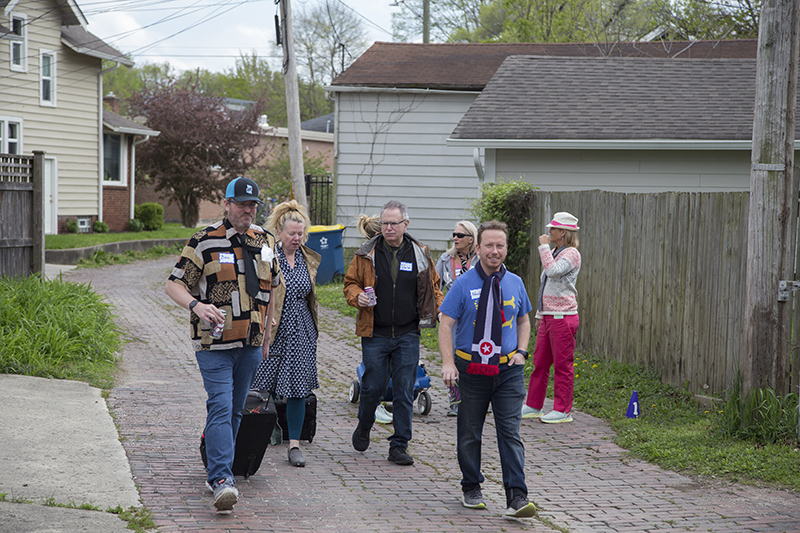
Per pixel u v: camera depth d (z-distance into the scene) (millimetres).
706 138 13344
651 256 9281
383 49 21891
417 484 6016
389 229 6445
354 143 19953
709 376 8211
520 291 5422
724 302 7980
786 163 6895
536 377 8414
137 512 4707
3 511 4477
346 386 9703
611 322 10203
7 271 12023
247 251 5242
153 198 44406
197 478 5598
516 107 15094
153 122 37188
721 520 5285
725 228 7977
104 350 9672
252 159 39062
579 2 31391
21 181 12344
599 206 10477
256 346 5297
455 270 8430
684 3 29031
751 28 28109
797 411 6762
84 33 30203
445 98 19484
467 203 19594
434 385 9930
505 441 5320
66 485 5098
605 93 15461
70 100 28594
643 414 8219
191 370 9938
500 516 5332
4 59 26172
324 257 18797
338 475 6121
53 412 6949
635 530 5090
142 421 7086
